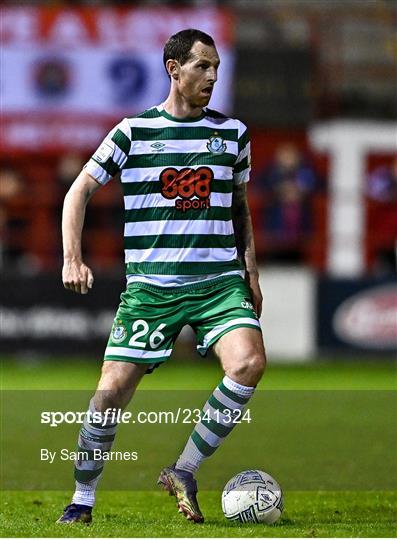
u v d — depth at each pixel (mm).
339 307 60812
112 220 65750
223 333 21016
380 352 61125
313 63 68375
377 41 72750
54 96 64625
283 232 66375
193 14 65500
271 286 60594
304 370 56125
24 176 65625
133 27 65000
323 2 72875
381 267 67875
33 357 58500
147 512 23016
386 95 72000
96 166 21297
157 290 21328
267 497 21266
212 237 21359
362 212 67438
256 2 71688
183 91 21141
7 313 58406
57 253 66000
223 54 65500
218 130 21453
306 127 66562
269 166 66750
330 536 20000
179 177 21266
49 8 64625
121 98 64938
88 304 58719
